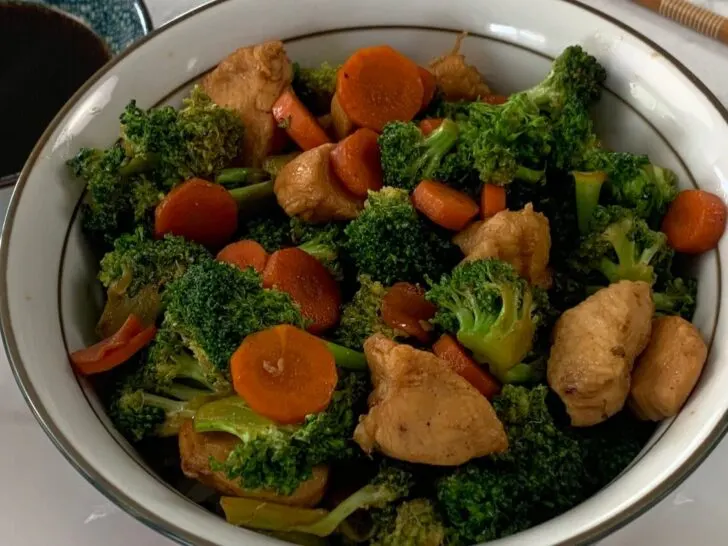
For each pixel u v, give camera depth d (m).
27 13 0.36
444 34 0.30
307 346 0.22
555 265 0.27
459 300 0.23
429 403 0.21
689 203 0.25
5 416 0.25
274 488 0.21
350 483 0.23
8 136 0.33
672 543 0.23
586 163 0.27
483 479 0.21
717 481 0.24
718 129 0.25
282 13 0.29
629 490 0.19
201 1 0.37
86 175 0.25
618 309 0.23
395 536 0.21
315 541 0.22
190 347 0.23
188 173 0.26
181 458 0.23
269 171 0.28
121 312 0.24
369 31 0.30
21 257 0.23
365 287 0.25
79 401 0.22
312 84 0.29
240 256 0.25
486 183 0.26
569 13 0.28
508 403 0.22
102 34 0.35
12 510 0.23
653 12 0.36
